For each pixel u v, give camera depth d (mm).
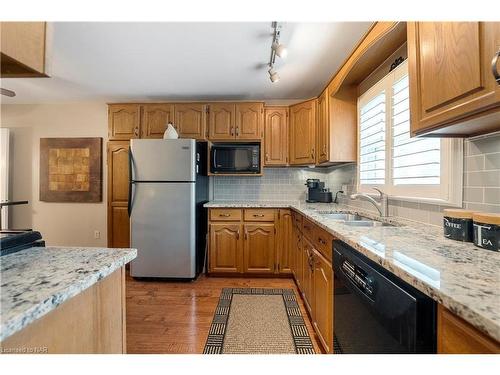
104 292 767
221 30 1822
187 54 2172
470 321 477
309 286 1969
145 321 2004
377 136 2012
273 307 2219
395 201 1747
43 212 3566
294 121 3072
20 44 627
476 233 934
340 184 3023
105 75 2615
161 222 2773
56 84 2871
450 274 654
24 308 461
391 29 1470
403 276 687
